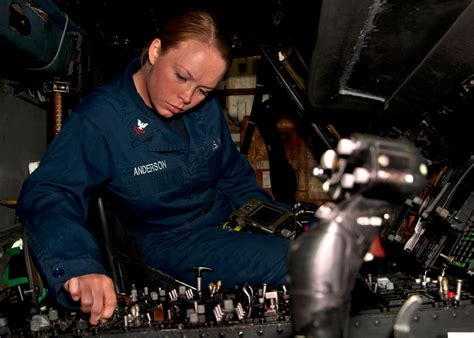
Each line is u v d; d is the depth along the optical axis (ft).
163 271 6.66
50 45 8.82
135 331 3.91
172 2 10.85
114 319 4.45
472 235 5.38
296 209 6.99
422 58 5.75
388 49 5.57
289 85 11.00
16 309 5.13
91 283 3.84
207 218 7.02
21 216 5.16
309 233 1.88
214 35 5.22
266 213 7.25
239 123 14.92
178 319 4.23
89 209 6.61
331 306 1.76
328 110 10.78
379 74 6.35
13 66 8.49
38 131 10.25
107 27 11.50
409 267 6.61
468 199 5.89
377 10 4.63
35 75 9.19
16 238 7.20
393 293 4.62
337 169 2.01
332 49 5.46
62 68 9.62
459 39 4.46
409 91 5.89
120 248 6.71
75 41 10.06
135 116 6.12
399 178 1.93
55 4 9.24
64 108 9.75
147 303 5.23
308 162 13.56
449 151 6.58
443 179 6.74
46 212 4.95
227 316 4.06
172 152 6.44
